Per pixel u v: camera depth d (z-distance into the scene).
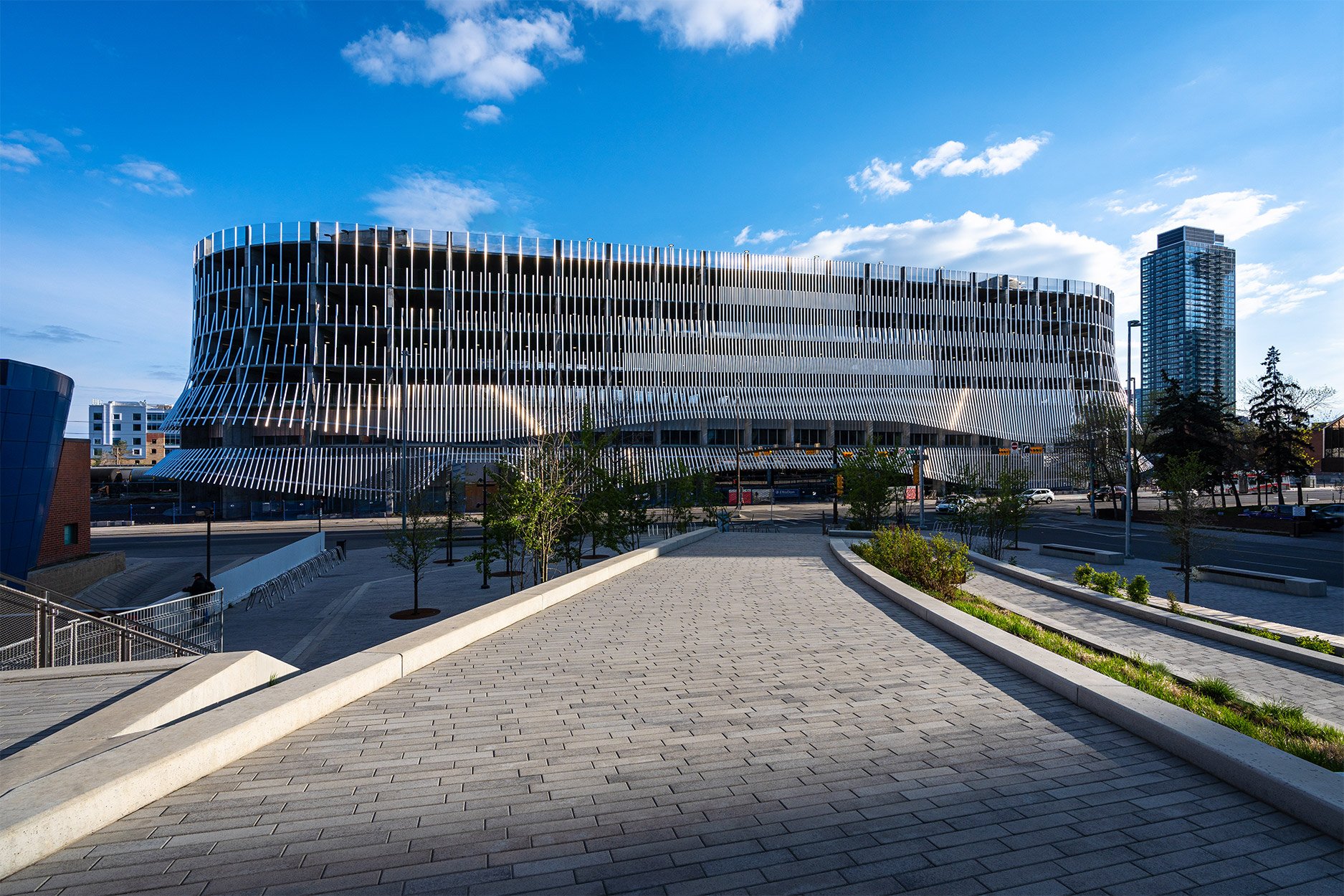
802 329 78.44
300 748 5.45
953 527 33.72
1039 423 84.62
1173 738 5.39
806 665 8.00
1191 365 167.88
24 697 6.59
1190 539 19.62
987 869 3.79
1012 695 6.90
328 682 6.42
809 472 77.00
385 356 63.41
